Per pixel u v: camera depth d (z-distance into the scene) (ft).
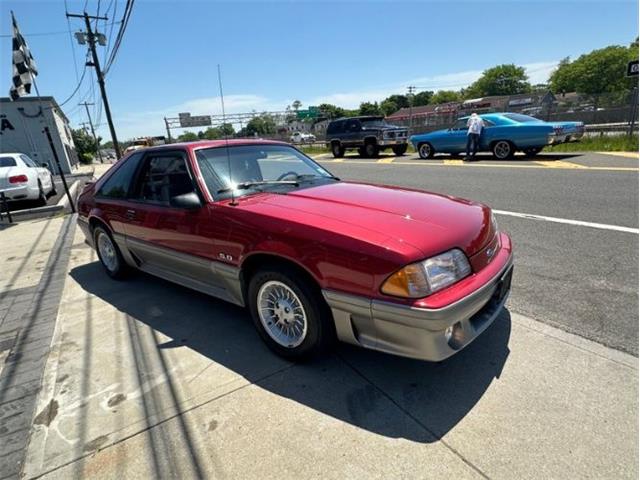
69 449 6.95
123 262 14.60
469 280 7.56
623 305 10.38
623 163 34.19
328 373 8.60
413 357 7.23
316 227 7.93
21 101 92.17
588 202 21.22
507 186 27.22
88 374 9.13
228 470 6.32
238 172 11.24
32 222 28.04
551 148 49.80
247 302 9.91
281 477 6.14
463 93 369.30
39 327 11.64
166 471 6.38
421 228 7.74
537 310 10.40
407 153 66.13
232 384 8.44
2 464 6.72
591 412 6.92
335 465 6.28
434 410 7.30
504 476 5.87
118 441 7.06
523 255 14.28
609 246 14.61
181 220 10.68
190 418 7.52
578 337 9.11
